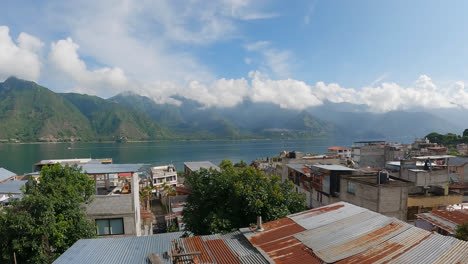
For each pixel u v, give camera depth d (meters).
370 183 25.83
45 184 16.23
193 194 19.98
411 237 10.23
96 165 23.33
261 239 10.80
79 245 11.87
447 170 30.80
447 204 28.48
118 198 20.42
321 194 33.94
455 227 20.42
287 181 19.89
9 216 13.53
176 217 39.06
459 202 29.16
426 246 9.49
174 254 9.61
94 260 10.29
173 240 11.39
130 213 20.36
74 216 15.85
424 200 27.92
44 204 13.92
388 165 36.22
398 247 9.49
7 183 28.64
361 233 10.71
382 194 24.84
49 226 13.80
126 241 12.44
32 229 13.29
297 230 11.47
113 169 21.72
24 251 13.63
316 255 9.12
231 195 17.84
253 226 12.12
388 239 10.12
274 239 10.72
